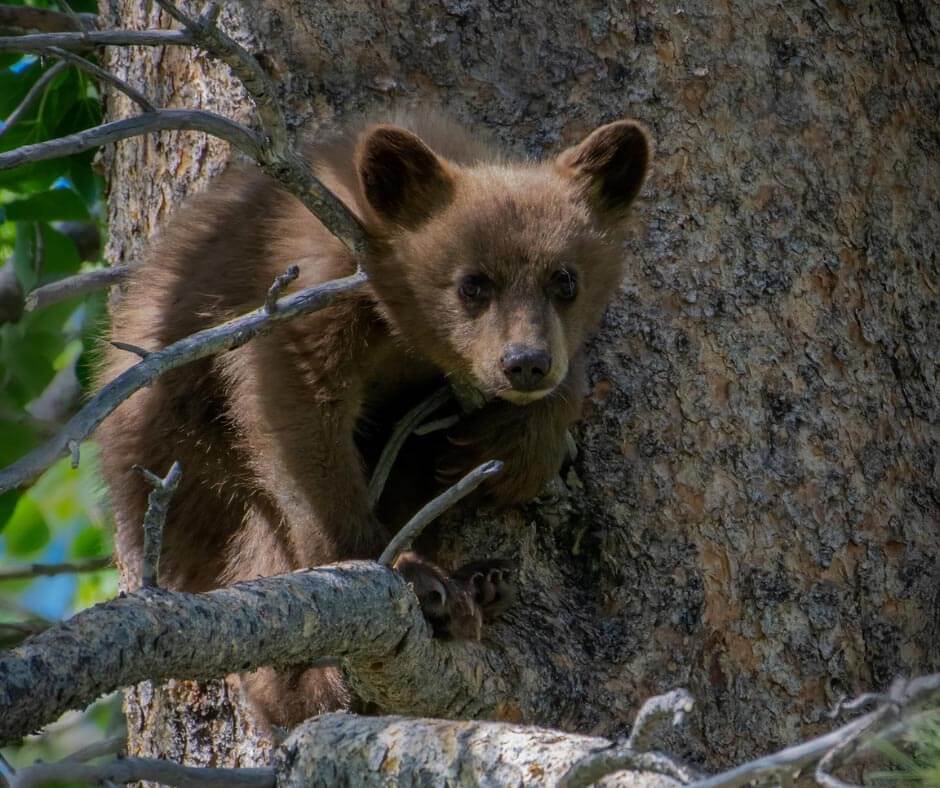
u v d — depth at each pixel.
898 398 9.90
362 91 10.14
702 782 5.00
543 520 9.48
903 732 5.08
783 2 10.25
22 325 14.17
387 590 7.61
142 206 11.04
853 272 9.98
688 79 10.07
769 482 9.45
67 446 6.33
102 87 12.01
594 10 10.17
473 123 10.24
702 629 9.11
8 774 5.86
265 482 9.55
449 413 10.16
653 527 9.29
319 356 9.43
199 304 10.05
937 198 10.40
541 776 6.34
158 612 6.48
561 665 8.82
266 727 9.48
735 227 9.88
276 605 7.07
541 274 9.59
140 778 6.39
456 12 10.20
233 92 10.21
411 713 8.23
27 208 13.33
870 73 10.34
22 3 13.66
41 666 5.96
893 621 9.48
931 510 9.80
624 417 9.54
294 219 9.83
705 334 9.66
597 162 9.97
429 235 9.82
